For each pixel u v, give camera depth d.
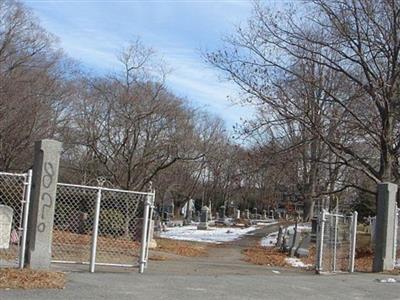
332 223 16.42
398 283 12.96
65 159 37.31
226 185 78.44
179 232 46.31
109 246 16.89
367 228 39.19
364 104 25.95
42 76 36.22
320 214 15.79
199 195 80.81
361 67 26.42
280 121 26.12
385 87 25.06
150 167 34.94
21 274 9.80
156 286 10.13
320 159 28.19
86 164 34.38
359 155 27.91
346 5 25.94
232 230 49.75
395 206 16.34
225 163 71.38
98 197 12.06
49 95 35.12
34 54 36.81
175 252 24.55
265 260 23.33
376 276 14.30
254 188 54.94
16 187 13.48
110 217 19.06
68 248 15.68
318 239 15.58
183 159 34.38
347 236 18.03
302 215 50.09
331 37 26.16
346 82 26.28
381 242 16.05
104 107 43.91
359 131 25.84
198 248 28.75
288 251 27.44
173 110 36.16
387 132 25.59
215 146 60.34
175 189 64.38
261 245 33.84
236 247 31.83
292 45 25.77
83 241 17.00
